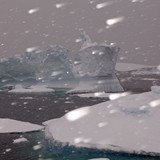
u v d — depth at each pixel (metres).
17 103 25.59
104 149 10.13
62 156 10.62
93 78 31.41
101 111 12.66
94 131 11.21
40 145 12.22
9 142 12.82
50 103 25.28
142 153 9.70
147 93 13.19
